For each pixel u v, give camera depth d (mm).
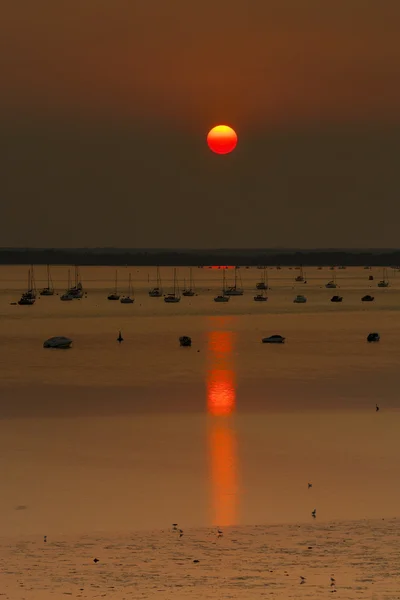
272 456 168750
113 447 177875
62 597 95188
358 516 127250
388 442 181750
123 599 94625
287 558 107312
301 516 127688
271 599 94312
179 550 111250
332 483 147375
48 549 112125
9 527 123125
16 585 98625
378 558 106875
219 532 119562
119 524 124500
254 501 136625
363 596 94625
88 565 105500
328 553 109062
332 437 187125
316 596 94750
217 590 96875
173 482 149000
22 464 162625
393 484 146625
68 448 177250
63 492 142500
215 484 147500
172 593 96250
